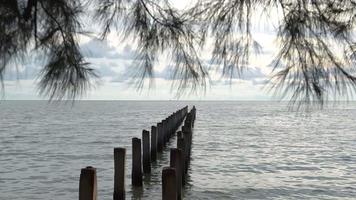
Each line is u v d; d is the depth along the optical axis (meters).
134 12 2.42
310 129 46.34
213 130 42.00
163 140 23.39
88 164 20.45
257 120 61.53
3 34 2.15
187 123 24.36
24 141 31.86
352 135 39.53
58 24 2.28
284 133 40.44
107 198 13.32
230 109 115.38
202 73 2.41
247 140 33.06
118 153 11.35
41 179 16.72
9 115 75.62
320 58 2.29
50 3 2.24
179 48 2.44
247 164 20.80
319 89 2.25
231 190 14.90
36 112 89.94
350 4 2.32
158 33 2.44
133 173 14.13
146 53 2.43
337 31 2.30
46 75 2.26
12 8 2.15
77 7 2.30
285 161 22.17
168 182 6.88
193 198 13.62
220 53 2.40
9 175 17.67
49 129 43.47
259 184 16.08
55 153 24.81
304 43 2.30
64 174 17.77
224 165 20.28
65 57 2.28
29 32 2.21
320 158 23.70
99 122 54.78
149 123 52.47
